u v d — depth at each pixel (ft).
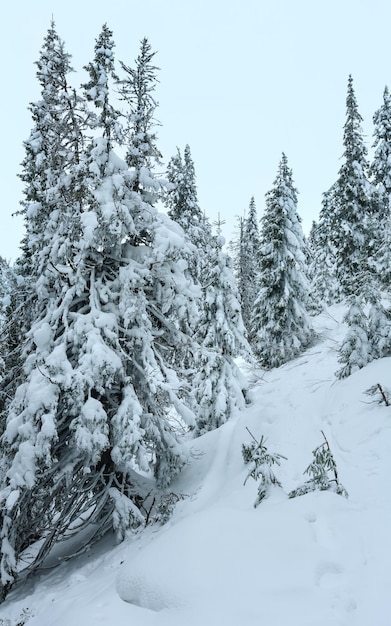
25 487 30.32
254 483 33.88
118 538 33.17
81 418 30.35
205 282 63.36
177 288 38.37
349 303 49.19
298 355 82.53
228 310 63.10
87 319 33.78
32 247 47.24
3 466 33.14
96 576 28.48
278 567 14.89
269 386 66.54
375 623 12.65
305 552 15.57
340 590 13.83
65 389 30.73
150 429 37.17
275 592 13.78
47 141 43.70
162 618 14.48
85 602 21.22
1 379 43.60
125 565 20.24
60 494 35.32
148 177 38.22
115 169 36.78
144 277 36.83
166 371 38.04
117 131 36.60
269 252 88.12
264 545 16.14
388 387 37.91
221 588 14.55
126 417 32.50
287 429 42.32
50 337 34.81
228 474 38.96
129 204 36.47
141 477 40.47
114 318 34.55
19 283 50.49
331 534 16.97
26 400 31.58
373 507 20.57
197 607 14.01
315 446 37.19
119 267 36.99
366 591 13.93
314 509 18.80
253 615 12.96
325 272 122.11
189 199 86.17
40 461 31.32
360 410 38.55
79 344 34.42
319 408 44.24
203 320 63.21
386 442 31.32
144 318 35.60
